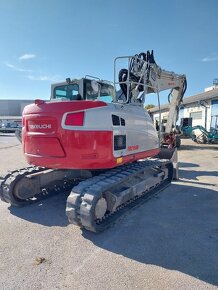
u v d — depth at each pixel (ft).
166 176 21.75
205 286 8.81
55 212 15.49
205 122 73.31
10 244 11.64
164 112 71.77
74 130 13.26
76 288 8.71
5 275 9.39
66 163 13.64
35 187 16.88
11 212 15.51
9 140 73.67
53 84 17.88
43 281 9.06
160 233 12.75
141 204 16.75
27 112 14.88
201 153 41.96
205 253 10.89
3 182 15.90
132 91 18.97
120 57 17.42
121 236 12.44
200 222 14.06
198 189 20.33
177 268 9.84
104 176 14.38
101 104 13.94
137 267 9.91
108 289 8.66
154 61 23.02
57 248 11.30
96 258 10.53
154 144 19.25
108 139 13.88
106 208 13.43
